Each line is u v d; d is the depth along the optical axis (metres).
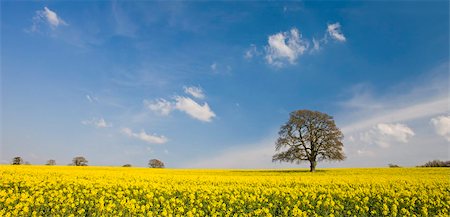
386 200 16.00
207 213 14.27
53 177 22.64
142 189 18.66
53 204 14.30
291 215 13.62
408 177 28.00
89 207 13.70
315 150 42.47
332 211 14.03
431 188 20.59
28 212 12.78
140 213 13.32
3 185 17.91
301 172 40.84
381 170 41.19
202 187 18.91
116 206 14.16
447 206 14.85
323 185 21.66
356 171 40.34
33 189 17.12
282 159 43.22
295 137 43.47
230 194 17.58
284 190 18.28
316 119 42.84
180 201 15.12
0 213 12.45
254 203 14.87
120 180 22.47
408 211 14.42
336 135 42.31
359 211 14.42
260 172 41.62
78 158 66.62
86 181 20.44
